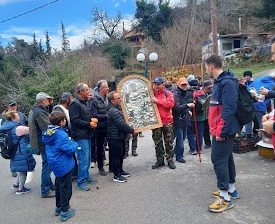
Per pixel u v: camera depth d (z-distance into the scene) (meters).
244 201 5.16
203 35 28.23
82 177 6.39
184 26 29.59
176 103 7.32
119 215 5.12
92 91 7.59
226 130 4.61
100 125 7.05
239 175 6.32
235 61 30.19
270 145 7.10
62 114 5.24
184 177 6.57
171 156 7.23
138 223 4.79
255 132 8.52
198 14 33.28
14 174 8.31
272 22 31.16
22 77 26.81
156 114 7.10
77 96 6.36
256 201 5.14
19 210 5.78
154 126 7.05
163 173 6.93
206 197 5.49
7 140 6.42
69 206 5.37
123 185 6.43
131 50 38.03
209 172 6.75
